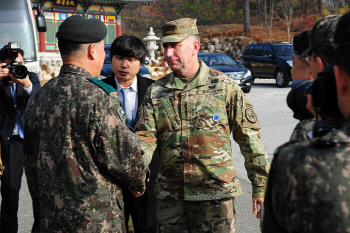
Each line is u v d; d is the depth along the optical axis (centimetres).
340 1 3444
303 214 103
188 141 244
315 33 140
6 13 720
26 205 440
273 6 3853
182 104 247
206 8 4434
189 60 246
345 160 100
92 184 191
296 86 131
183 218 251
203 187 242
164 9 4788
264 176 239
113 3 2831
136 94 324
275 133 754
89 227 189
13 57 340
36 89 354
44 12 2547
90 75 204
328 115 114
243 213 412
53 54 2459
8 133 339
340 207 98
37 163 202
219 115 244
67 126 191
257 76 1667
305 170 103
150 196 309
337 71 108
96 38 203
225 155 245
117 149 193
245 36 3309
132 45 305
